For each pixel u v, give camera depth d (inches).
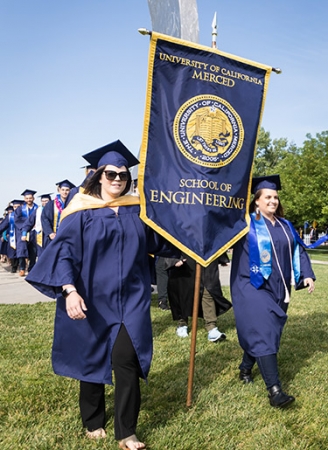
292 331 256.1
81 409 135.7
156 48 145.6
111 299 128.7
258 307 160.7
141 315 129.6
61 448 125.0
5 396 158.4
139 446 121.0
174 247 149.3
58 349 132.6
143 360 126.0
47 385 168.1
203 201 148.3
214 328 234.8
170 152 147.6
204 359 203.2
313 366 193.8
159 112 147.3
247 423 140.7
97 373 129.1
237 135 156.1
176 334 248.5
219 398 158.4
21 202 592.4
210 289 232.4
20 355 202.8
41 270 126.7
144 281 135.0
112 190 134.6
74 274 128.2
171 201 145.8
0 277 532.1
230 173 155.0
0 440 128.3
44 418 142.4
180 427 136.4
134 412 123.6
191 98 149.6
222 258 248.5
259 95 160.9
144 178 143.6
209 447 127.0
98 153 150.6
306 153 1470.2
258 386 171.0
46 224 344.8
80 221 130.1
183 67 149.0
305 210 1386.6
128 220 134.3
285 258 170.9
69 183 344.5
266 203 169.3
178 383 171.9
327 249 1644.9
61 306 132.3
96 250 129.5
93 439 130.6
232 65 156.1
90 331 128.6
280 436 132.6
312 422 143.1
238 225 157.4
